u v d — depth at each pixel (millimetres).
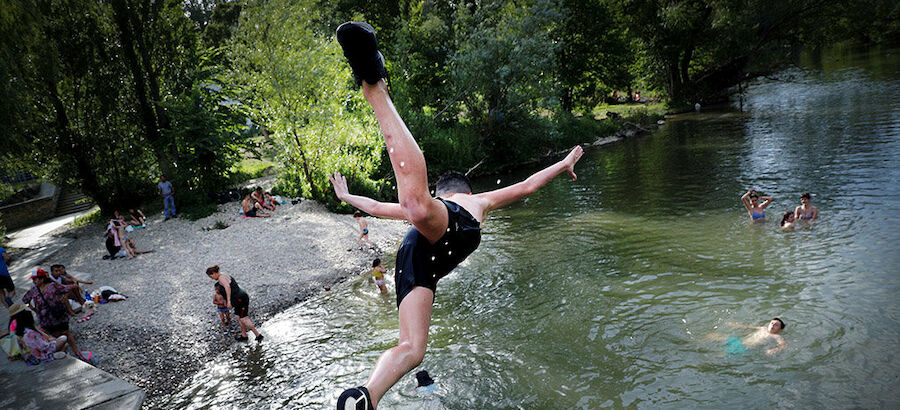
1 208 25406
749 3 41219
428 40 37094
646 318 10336
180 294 13945
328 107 22000
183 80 24141
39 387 9305
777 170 20297
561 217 18516
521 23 28422
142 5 22812
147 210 23109
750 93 48656
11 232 25016
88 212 26703
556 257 14414
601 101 52750
